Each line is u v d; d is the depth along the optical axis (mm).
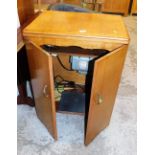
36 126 1395
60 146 1260
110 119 1423
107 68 944
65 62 1647
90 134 1213
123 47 973
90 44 999
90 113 1052
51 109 1099
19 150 1224
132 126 1418
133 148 1264
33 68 1123
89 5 3600
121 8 3801
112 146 1271
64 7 1706
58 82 1739
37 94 1267
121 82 1908
